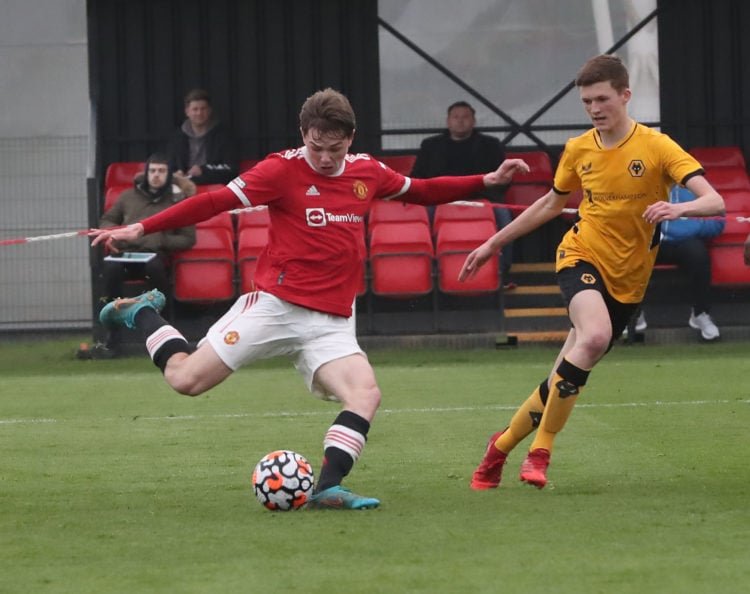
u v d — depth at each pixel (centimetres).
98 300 5153
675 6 5809
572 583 1492
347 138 1991
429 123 5897
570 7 5853
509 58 5878
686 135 5822
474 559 1623
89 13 5591
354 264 2056
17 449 2814
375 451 2695
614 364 4478
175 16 5859
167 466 2550
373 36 5866
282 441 2889
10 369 4850
